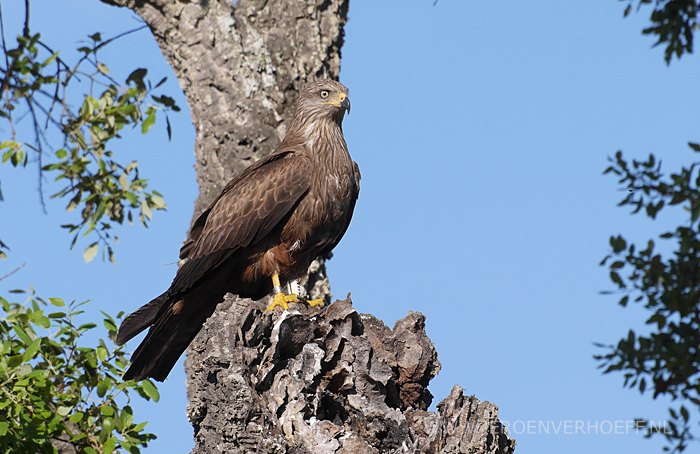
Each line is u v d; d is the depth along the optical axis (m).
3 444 10.19
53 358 11.30
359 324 8.90
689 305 10.85
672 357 10.75
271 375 8.22
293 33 15.32
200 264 12.25
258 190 12.34
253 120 14.79
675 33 12.00
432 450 7.94
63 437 11.98
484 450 7.94
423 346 9.20
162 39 15.41
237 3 15.50
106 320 11.66
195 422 8.57
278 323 8.35
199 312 12.65
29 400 10.53
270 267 12.51
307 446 7.80
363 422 8.30
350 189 12.91
